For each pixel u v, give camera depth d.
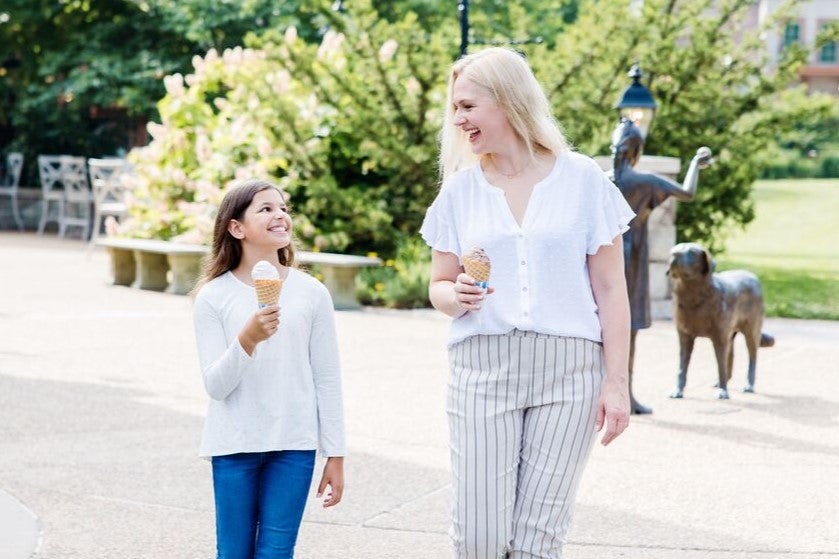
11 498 6.29
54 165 31.00
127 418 8.31
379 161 16.70
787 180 38.31
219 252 4.21
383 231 16.44
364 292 15.22
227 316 4.14
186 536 5.70
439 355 11.13
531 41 16.28
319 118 16.94
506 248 3.82
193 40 27.62
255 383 4.09
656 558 5.38
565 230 3.81
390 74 16.58
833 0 48.81
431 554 5.43
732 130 17.30
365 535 5.71
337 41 17.12
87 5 30.31
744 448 7.55
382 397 9.09
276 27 27.12
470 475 3.82
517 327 3.78
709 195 17.06
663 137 16.92
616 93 16.55
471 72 3.86
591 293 3.91
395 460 7.15
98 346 11.52
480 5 28.02
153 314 14.00
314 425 4.15
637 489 6.55
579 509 6.15
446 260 3.98
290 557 4.11
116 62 28.45
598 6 16.89
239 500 4.11
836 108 17.64
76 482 6.63
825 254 23.97
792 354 11.46
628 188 8.59
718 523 5.91
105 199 25.38
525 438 3.85
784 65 17.17
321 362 4.20
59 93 29.02
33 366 10.37
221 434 4.09
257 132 17.08
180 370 10.27
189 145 18.03
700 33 17.03
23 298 15.26
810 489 6.57
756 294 9.39
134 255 17.22
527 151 3.90
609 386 3.83
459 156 4.01
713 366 10.67
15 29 30.98
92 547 5.52
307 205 16.52
